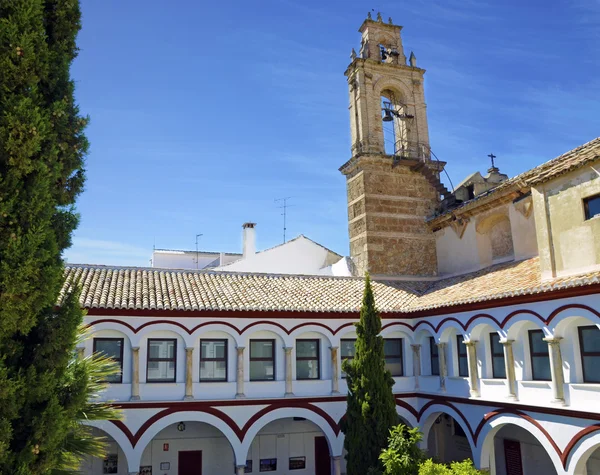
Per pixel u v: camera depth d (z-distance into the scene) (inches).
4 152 402.3
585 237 761.6
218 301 946.7
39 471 402.3
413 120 1354.6
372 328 858.1
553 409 740.0
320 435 1117.1
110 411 511.5
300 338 995.9
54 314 440.8
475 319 889.5
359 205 1290.6
